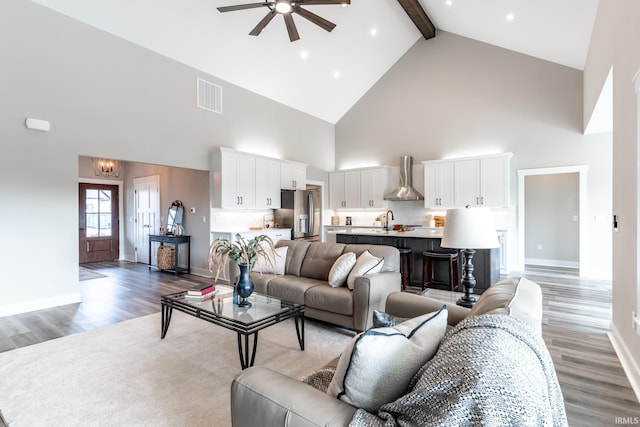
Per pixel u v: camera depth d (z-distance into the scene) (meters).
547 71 5.98
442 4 5.86
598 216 5.55
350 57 6.73
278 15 5.04
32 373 2.37
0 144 3.60
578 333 3.11
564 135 5.82
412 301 2.11
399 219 7.70
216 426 1.79
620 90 2.60
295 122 7.52
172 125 5.16
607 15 3.12
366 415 0.90
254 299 2.94
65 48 4.04
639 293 2.16
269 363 2.53
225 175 5.63
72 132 4.11
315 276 3.67
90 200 7.40
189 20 4.64
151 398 2.05
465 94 6.82
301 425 0.95
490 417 0.69
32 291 3.84
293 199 6.79
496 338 0.91
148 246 7.18
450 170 6.73
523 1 4.62
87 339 2.99
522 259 6.22
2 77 3.60
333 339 3.01
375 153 8.06
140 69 4.76
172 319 3.56
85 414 1.89
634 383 2.18
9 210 3.68
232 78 5.98
